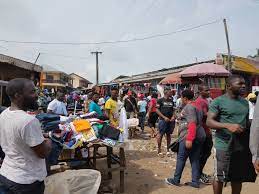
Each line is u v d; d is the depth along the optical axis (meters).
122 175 6.15
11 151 3.04
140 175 7.34
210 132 6.50
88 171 4.84
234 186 4.67
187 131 6.29
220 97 4.57
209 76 14.02
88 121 5.96
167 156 9.35
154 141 12.17
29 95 3.11
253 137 3.30
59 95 8.55
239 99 4.54
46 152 3.10
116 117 8.27
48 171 4.83
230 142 4.41
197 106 6.21
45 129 5.22
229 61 18.58
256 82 20.25
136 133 14.03
